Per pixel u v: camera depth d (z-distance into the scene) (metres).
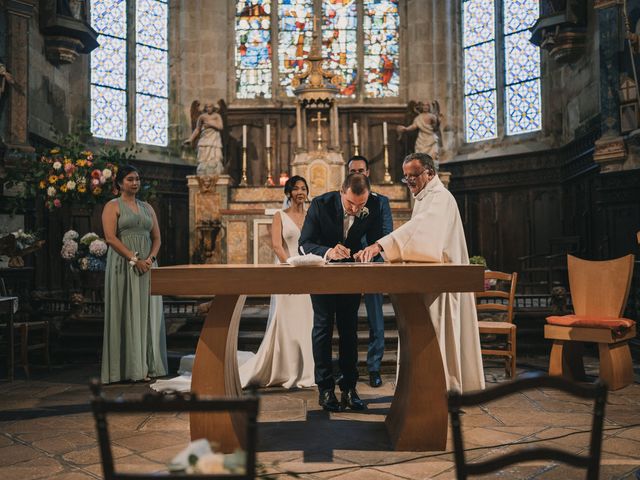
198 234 10.55
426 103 11.59
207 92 12.79
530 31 11.51
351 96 12.97
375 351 5.18
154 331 5.66
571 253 10.20
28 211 8.79
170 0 12.95
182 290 3.23
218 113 12.27
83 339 6.94
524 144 11.97
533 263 11.64
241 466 1.63
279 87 13.02
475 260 8.61
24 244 7.46
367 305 5.20
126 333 5.48
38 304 7.35
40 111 10.01
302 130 10.98
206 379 3.42
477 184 12.31
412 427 3.37
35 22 9.89
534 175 11.66
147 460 3.26
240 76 13.08
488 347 6.63
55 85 10.59
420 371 3.38
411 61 13.01
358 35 13.11
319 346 4.35
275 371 5.20
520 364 6.36
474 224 12.41
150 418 4.19
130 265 5.52
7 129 8.58
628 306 6.81
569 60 10.65
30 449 3.48
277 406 4.47
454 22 13.06
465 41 13.08
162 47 12.86
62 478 2.99
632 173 8.31
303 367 5.24
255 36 13.14
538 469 3.05
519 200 11.89
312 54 10.95
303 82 11.07
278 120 12.66
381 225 4.54
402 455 3.29
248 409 1.54
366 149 12.62
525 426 3.85
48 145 9.92
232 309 3.47
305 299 5.28
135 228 5.60
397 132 12.47
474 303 4.40
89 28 10.41
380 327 5.18
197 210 10.60
